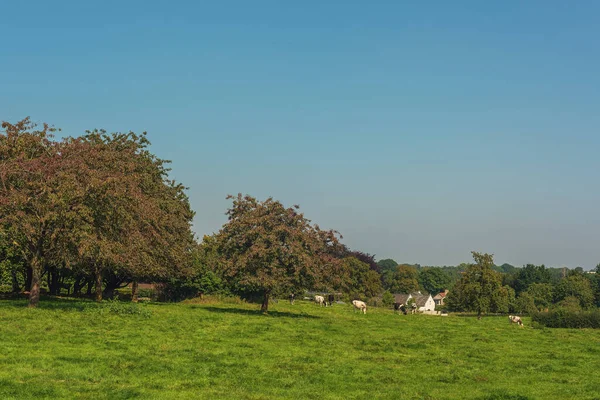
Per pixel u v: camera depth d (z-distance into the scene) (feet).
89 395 48.03
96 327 90.12
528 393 58.39
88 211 107.34
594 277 449.06
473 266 197.88
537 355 90.22
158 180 173.88
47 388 48.88
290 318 132.16
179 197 194.08
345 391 55.77
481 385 62.28
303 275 136.87
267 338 91.50
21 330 80.23
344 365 70.18
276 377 60.80
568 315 158.71
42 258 115.14
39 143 116.26
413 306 218.38
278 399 50.98
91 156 120.57
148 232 139.95
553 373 73.46
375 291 378.12
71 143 119.24
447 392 57.47
